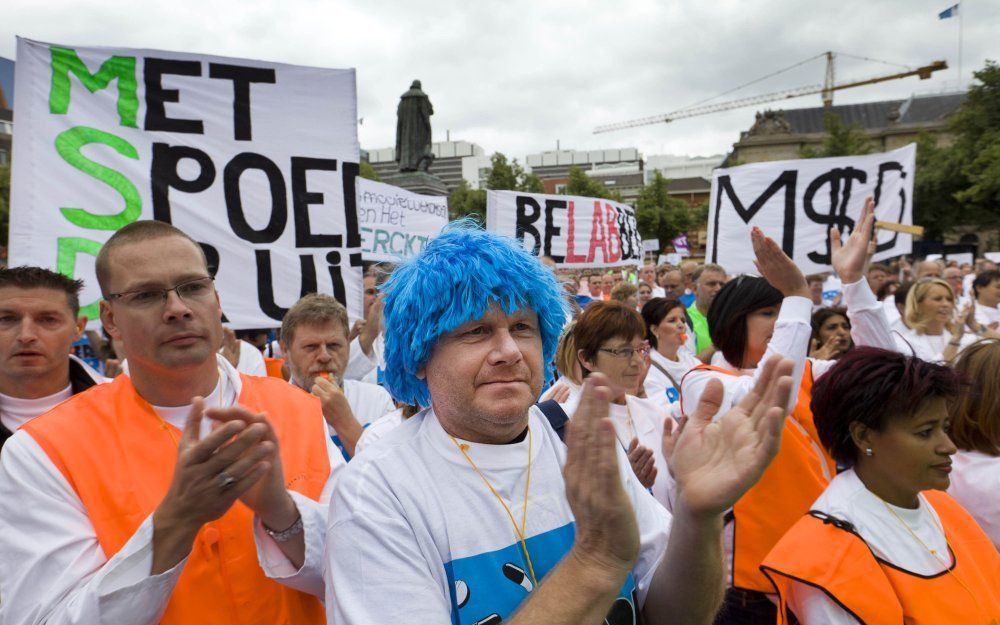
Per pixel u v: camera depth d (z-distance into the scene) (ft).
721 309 9.42
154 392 5.33
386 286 4.51
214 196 10.95
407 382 4.54
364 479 4.00
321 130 11.66
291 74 11.51
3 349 7.76
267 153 11.30
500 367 4.04
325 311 9.90
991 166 101.86
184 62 10.88
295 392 6.23
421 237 25.30
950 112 202.90
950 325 16.02
